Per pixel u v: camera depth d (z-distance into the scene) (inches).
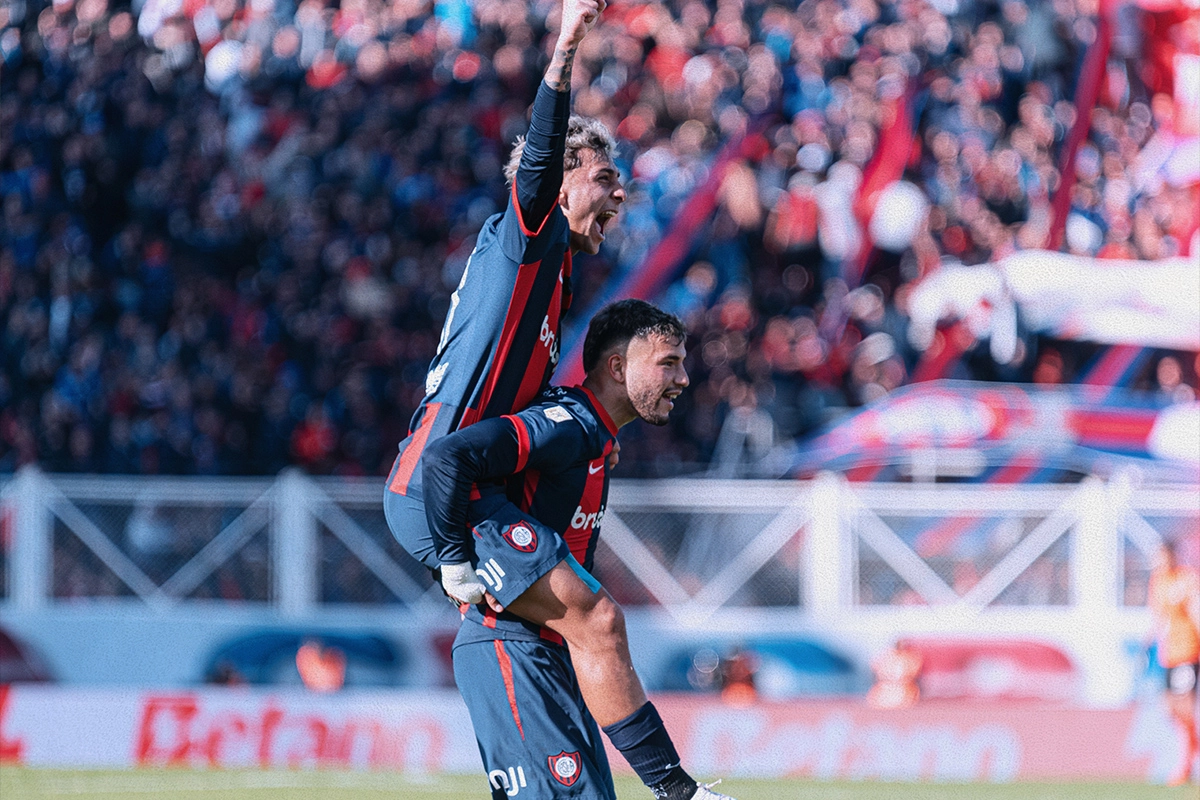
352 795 1043.9
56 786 1085.1
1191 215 2368.4
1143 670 1523.1
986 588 1669.5
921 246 2185.0
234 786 1091.9
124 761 1247.5
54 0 2128.4
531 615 490.3
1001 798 1102.4
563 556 486.3
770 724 1267.2
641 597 1621.6
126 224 2001.7
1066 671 1653.5
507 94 2212.1
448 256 2037.4
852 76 2313.0
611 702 486.0
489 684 493.0
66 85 2075.5
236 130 2101.4
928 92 2331.4
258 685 1546.5
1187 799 1111.6
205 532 1572.3
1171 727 1277.1
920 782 1220.5
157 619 1540.4
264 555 1579.7
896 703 1551.4
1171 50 2440.9
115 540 1553.9
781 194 2137.1
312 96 2144.4
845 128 2255.2
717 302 2034.9
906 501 1674.5
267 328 1900.8
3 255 1916.8
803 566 1654.8
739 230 2105.1
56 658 1515.7
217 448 1768.0
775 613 1641.2
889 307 2106.3
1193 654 1285.7
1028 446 1791.3
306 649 1550.2
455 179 2105.1
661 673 1604.3
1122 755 1272.1
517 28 2271.2
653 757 489.1
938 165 2269.9
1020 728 1270.9
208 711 1261.1
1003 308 2073.1
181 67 2128.4
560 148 485.1
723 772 1259.2
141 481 1563.7
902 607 1660.9
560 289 527.8
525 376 510.9
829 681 1631.4
